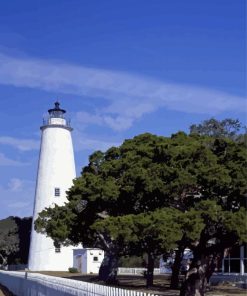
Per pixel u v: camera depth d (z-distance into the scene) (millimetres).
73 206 31547
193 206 24047
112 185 26797
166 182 24312
